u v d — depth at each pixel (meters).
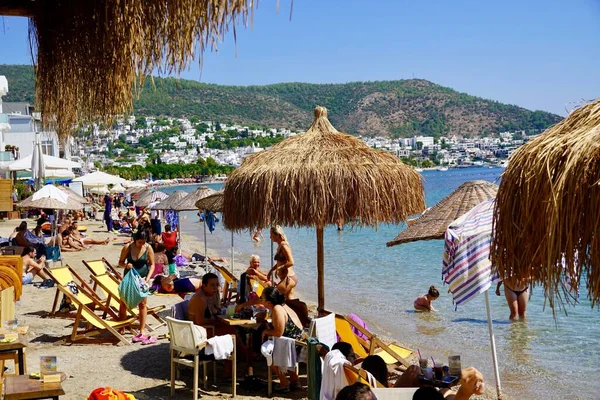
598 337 10.70
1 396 5.64
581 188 2.20
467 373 4.26
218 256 24.67
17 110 60.53
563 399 7.85
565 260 2.30
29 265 15.23
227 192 8.16
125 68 3.29
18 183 40.50
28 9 3.80
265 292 7.48
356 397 4.28
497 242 2.62
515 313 12.08
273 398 7.24
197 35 3.09
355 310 13.71
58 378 5.39
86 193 56.09
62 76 3.67
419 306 13.45
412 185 7.99
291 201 7.52
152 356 8.88
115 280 10.77
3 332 6.48
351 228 8.26
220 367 8.41
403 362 7.46
